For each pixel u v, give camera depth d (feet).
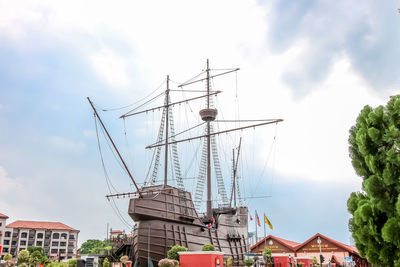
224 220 168.45
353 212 59.82
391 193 51.88
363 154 56.39
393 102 53.57
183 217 139.85
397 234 49.62
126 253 158.10
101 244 384.06
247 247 180.75
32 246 362.33
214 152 195.21
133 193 132.26
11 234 376.27
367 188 53.88
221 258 100.07
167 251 129.59
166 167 171.12
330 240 196.24
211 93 194.39
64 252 391.24
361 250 56.80
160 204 134.00
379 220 54.24
